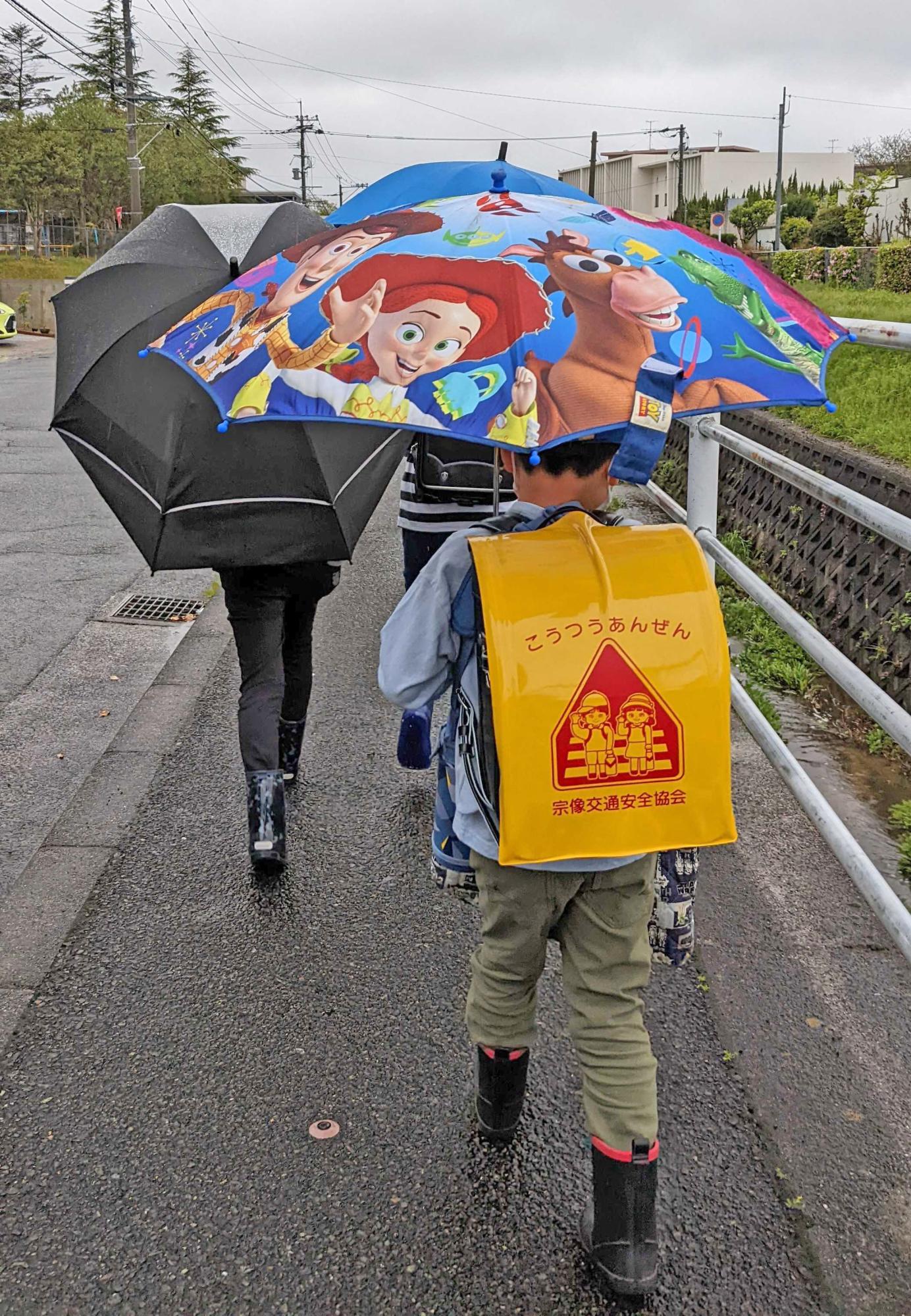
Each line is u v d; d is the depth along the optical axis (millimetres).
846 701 5234
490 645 1844
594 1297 2105
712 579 1917
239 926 3332
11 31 60625
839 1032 2830
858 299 14734
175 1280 2141
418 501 3910
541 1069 2725
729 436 4082
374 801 4121
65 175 49406
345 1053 2781
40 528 8672
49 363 22688
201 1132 2518
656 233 2000
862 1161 2426
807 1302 2100
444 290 1726
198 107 69188
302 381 1642
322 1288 2127
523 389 1598
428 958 3178
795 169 85875
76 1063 2742
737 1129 2520
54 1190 2352
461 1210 2303
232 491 2805
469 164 3863
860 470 5887
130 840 3842
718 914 3338
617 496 9414
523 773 1842
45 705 5184
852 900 3424
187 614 6562
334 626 6164
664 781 1883
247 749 3457
